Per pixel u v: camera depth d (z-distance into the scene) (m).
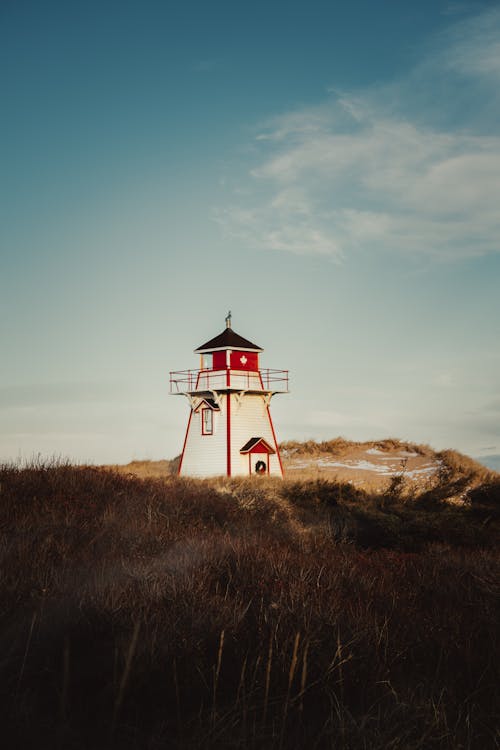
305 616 6.97
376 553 13.35
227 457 52.16
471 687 5.67
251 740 4.55
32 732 4.55
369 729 4.84
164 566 9.41
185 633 6.32
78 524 12.98
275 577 8.85
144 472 54.09
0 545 10.21
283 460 64.12
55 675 5.53
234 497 22.22
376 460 59.03
